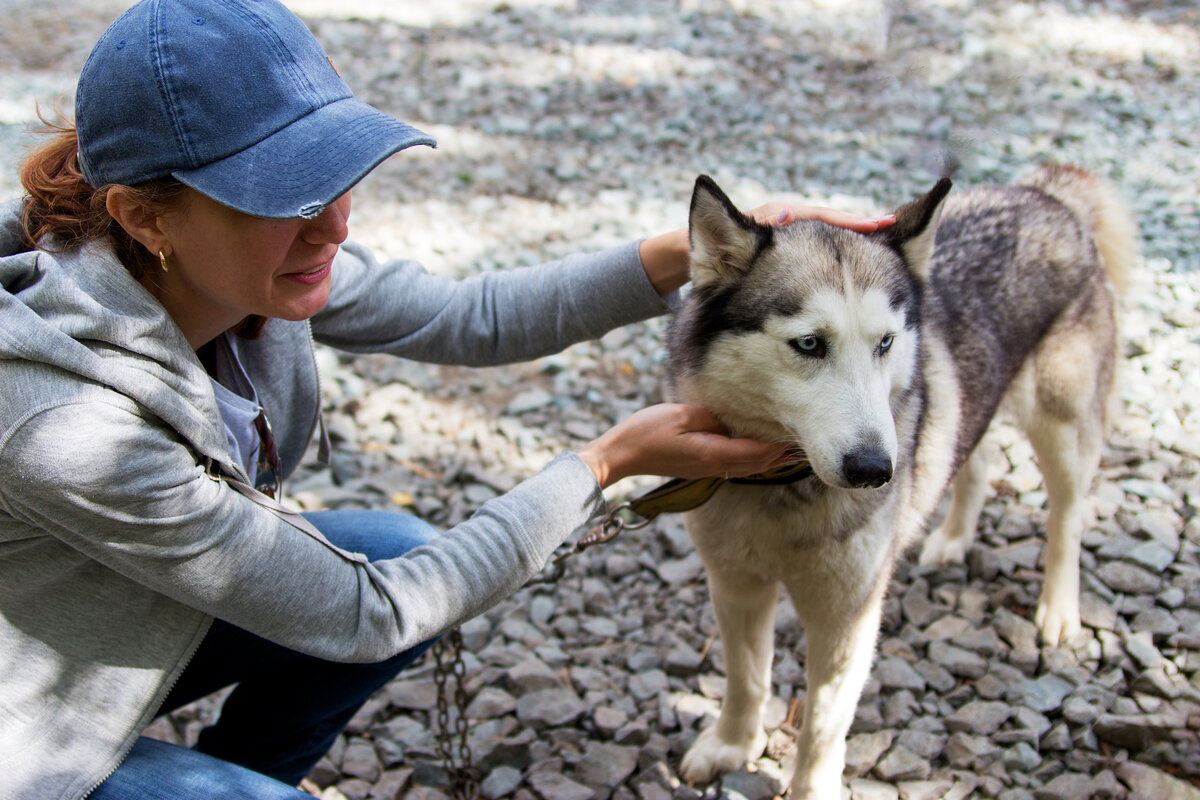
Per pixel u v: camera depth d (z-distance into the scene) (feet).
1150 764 7.72
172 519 4.46
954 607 9.64
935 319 8.04
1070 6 26.13
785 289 6.39
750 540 6.99
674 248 7.00
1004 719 8.22
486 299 7.11
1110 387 9.98
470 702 8.73
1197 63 22.16
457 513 11.01
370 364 13.87
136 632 4.93
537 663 8.96
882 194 17.34
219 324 5.18
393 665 6.70
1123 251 10.26
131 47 4.14
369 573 5.21
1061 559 9.25
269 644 6.31
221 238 4.45
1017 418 9.55
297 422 6.55
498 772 8.05
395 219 17.30
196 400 4.70
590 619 9.68
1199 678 8.43
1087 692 8.35
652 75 23.06
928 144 19.08
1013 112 20.26
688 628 9.45
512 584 5.50
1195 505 10.44
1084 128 19.45
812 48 24.38
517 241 16.44
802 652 9.20
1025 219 9.35
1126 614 9.30
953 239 8.85
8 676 4.72
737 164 18.76
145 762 5.11
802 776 7.49
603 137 20.18
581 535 10.78
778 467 6.62
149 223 4.50
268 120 4.35
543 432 12.38
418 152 19.79
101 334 4.28
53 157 4.81
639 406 12.82
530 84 22.74
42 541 4.59
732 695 7.96
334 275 6.44
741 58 23.89
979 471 10.01
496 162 19.31
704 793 7.87
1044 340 9.28
